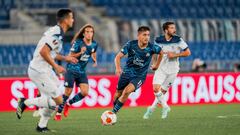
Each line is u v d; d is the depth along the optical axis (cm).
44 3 8131
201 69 5909
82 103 5062
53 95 2978
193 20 7875
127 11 8362
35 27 7612
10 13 7775
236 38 7750
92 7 8281
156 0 8675
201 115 4181
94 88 5075
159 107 5050
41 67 2944
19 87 4947
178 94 5250
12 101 4938
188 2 8712
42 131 3123
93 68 6419
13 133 3108
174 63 3922
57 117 3856
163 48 3888
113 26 7706
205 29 7719
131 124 3556
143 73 3522
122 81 3569
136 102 5169
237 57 7575
